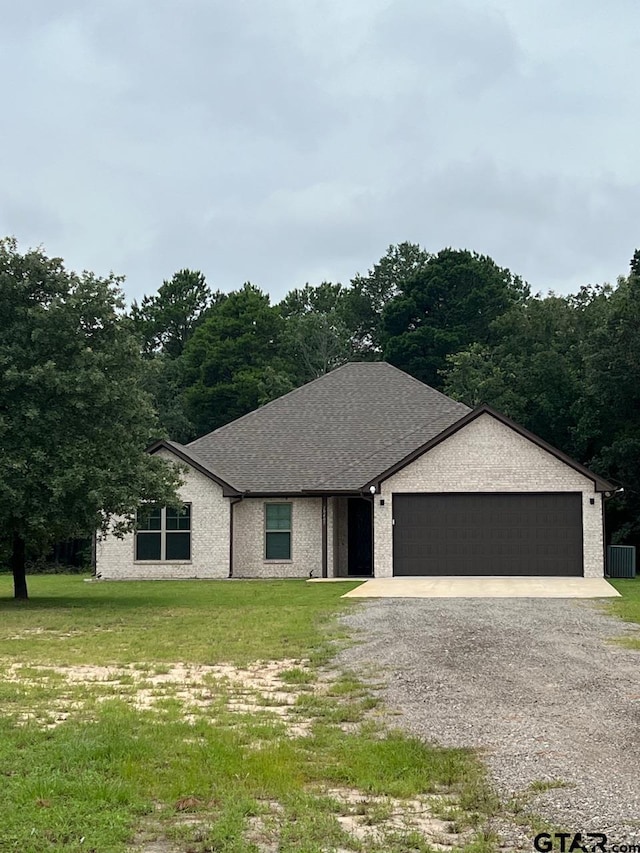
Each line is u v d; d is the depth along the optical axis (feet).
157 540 110.42
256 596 81.46
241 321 212.23
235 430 121.08
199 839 21.79
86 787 24.94
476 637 50.47
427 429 117.19
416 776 26.43
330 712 34.35
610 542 132.46
